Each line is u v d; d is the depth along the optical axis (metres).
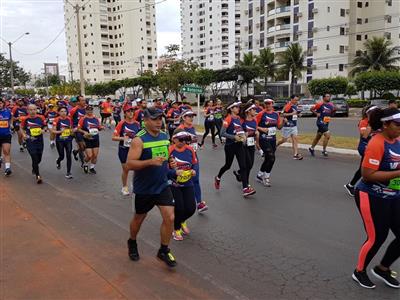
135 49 114.19
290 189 8.20
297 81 63.97
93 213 6.68
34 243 5.08
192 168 5.36
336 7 62.69
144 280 4.16
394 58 50.16
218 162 11.66
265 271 4.41
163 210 4.39
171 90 51.12
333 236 5.47
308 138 15.85
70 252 4.82
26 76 67.75
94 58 113.06
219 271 4.42
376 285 4.05
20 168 10.94
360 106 42.41
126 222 6.20
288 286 4.05
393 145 3.68
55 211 6.75
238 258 4.79
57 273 4.25
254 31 75.31
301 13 64.81
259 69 54.44
